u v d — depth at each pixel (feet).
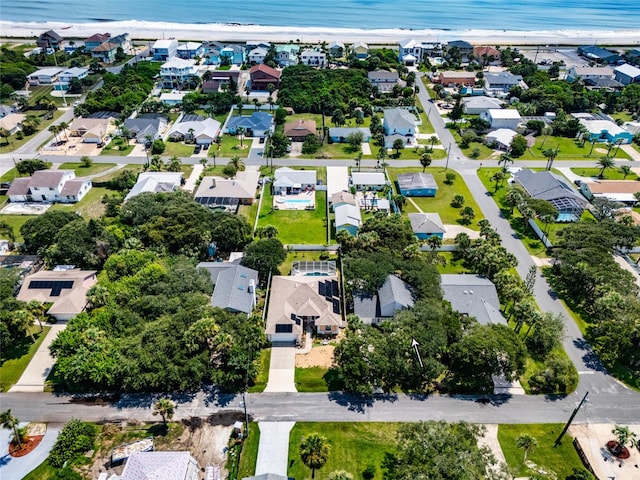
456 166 513.86
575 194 429.38
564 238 369.50
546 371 264.93
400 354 257.75
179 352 250.37
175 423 239.91
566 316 316.81
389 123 565.53
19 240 376.68
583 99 652.07
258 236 381.81
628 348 282.36
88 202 431.02
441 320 277.03
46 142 541.75
